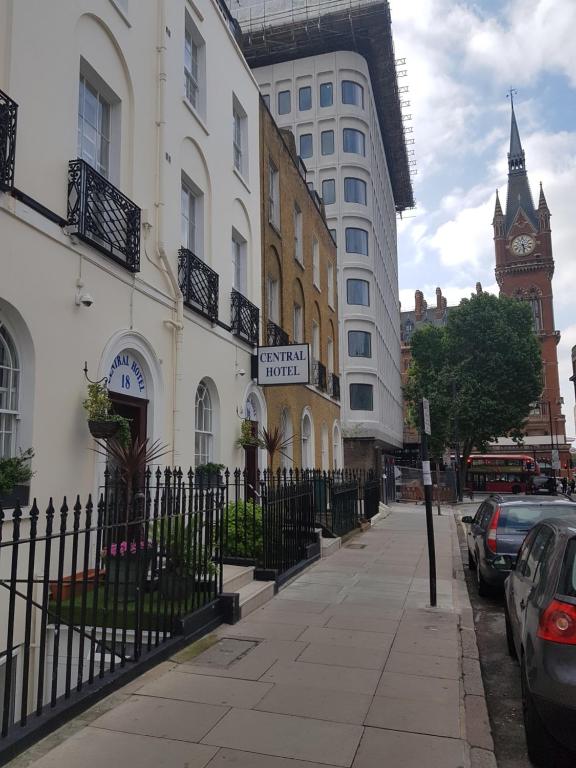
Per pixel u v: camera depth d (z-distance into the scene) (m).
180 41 11.13
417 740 4.16
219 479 9.15
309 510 12.11
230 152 13.67
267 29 41.50
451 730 4.32
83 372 7.55
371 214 43.62
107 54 8.71
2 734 3.80
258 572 8.90
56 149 7.27
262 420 15.05
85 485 7.43
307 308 20.86
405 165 59.53
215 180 12.68
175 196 10.60
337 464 25.27
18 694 6.01
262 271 15.73
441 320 102.38
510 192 89.00
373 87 47.38
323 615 7.57
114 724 4.27
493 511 9.73
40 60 7.05
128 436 7.57
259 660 5.75
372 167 45.22
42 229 6.85
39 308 6.78
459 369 45.78
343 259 42.28
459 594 9.03
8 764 3.67
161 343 9.75
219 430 12.19
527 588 5.20
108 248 8.24
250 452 14.69
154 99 10.06
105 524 5.30
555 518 5.59
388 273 56.00
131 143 9.30
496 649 6.89
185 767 3.70
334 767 3.77
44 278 6.89
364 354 42.09
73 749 3.89
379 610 7.88
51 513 4.25
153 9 10.16
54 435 6.93
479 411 44.66
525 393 45.97
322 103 43.28
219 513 7.31
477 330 46.38
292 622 7.19
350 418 41.09
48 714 4.17
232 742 4.05
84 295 7.49
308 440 20.25
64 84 7.50
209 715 4.47
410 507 32.44
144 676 5.20
